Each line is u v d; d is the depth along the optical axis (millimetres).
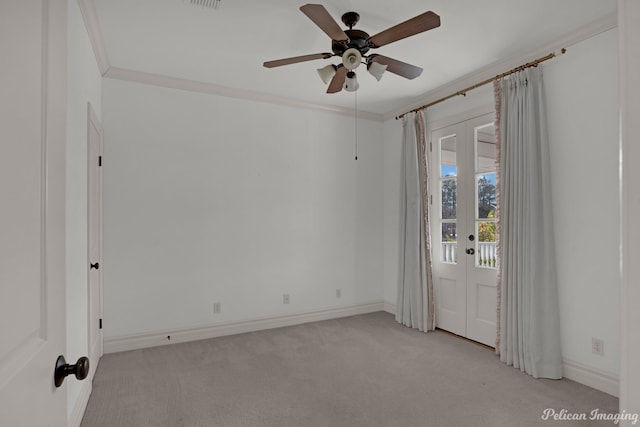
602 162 2525
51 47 757
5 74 560
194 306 3607
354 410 2287
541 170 2809
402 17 2453
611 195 2484
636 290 637
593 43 2568
